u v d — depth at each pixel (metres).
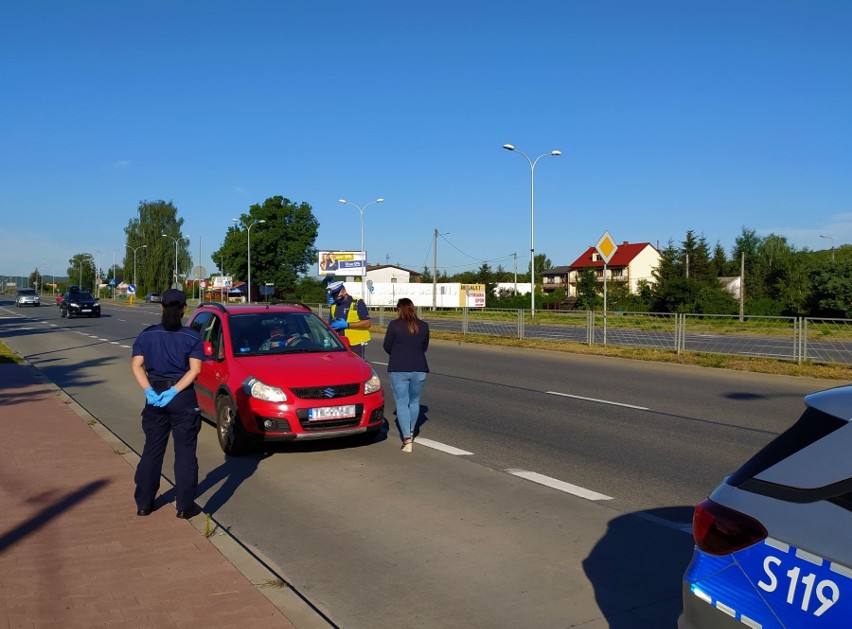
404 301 8.34
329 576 4.77
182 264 110.00
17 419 9.97
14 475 6.97
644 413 11.12
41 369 16.80
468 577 4.75
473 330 27.56
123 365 17.64
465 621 4.13
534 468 7.60
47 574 4.58
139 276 108.75
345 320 12.23
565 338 23.00
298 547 5.30
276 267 88.94
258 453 8.30
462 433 9.48
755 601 2.35
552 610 4.27
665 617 4.17
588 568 4.89
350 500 6.45
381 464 7.75
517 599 4.41
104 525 5.54
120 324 37.22
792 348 17.06
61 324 37.06
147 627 3.87
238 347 8.82
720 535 2.49
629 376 15.98
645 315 20.25
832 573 2.17
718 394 13.27
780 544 2.32
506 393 13.23
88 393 13.11
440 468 7.57
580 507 6.23
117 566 4.72
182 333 5.74
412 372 8.29
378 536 5.52
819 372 15.52
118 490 6.48
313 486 6.91
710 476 7.32
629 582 4.66
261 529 5.68
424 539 5.45
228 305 9.91
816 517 2.28
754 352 17.80
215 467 7.66
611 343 21.27
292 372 8.09
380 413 8.37
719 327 18.50
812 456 2.40
